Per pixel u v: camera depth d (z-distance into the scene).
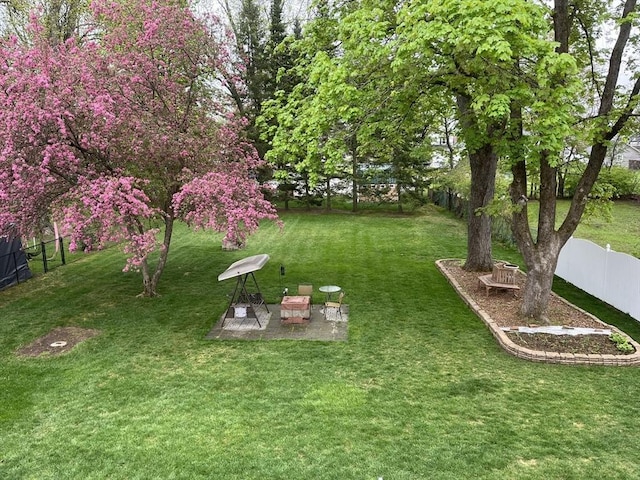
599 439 6.20
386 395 7.40
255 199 11.38
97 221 9.71
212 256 17.62
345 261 16.61
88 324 10.70
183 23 11.68
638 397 7.27
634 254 16.48
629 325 10.34
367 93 10.64
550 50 7.95
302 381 7.89
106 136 10.85
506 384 7.73
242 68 13.08
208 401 7.27
